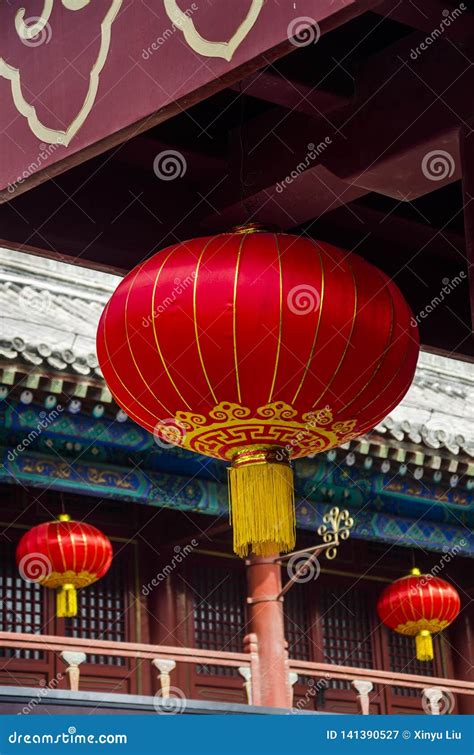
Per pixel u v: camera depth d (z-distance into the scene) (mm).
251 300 6664
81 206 7949
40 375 17281
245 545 7008
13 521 20672
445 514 22938
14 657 20375
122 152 8031
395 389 7016
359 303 6777
